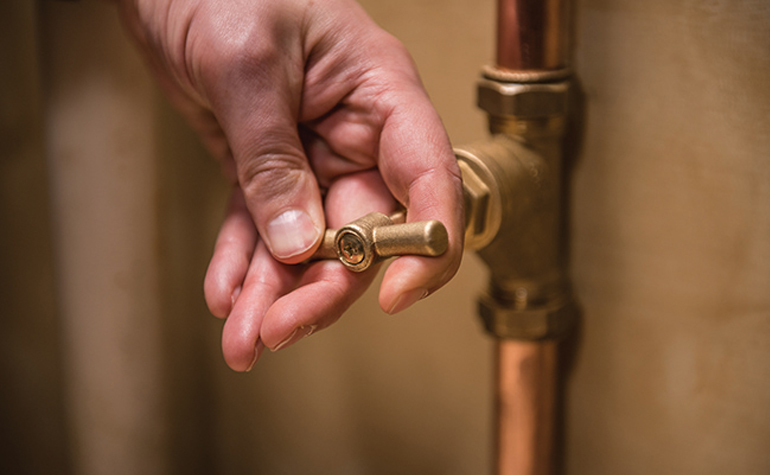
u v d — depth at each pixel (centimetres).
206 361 54
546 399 42
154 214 49
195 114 41
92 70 47
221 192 50
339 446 51
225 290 36
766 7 37
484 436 47
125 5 40
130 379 50
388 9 44
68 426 52
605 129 40
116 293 49
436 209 33
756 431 40
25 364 58
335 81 36
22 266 56
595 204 41
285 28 36
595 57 40
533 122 39
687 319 41
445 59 43
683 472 42
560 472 45
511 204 38
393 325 48
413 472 49
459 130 44
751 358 40
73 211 48
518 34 39
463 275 45
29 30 51
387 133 35
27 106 53
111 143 47
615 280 42
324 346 50
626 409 43
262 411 53
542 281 41
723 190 39
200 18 36
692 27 38
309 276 34
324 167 38
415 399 48
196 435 54
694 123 39
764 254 39
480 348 46
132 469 51
